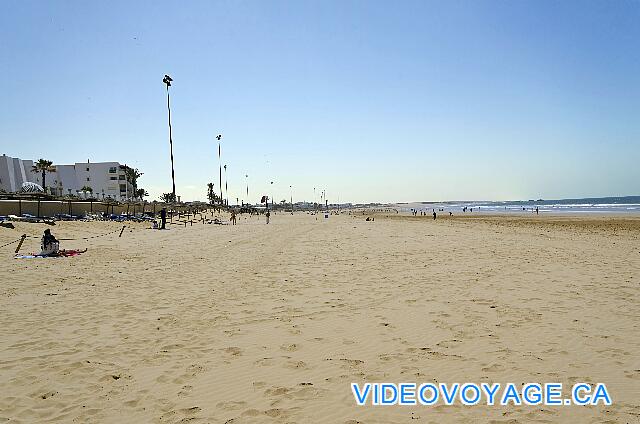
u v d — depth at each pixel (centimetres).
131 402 472
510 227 4034
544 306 875
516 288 1059
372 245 2227
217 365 578
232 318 809
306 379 531
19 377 538
